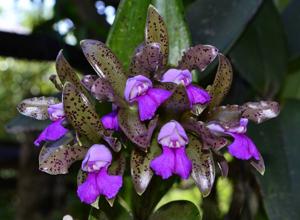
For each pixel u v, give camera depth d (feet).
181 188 2.39
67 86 1.26
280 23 2.08
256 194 1.97
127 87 1.26
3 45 2.23
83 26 2.62
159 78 1.32
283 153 1.84
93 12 2.54
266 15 2.08
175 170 1.24
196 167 1.32
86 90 1.37
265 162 1.81
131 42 1.49
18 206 3.22
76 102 1.28
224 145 1.28
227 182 2.21
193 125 1.28
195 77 1.52
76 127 1.30
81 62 2.34
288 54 2.14
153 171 1.29
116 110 1.32
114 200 1.40
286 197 1.74
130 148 1.35
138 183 1.28
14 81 5.82
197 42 1.86
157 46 1.26
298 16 2.24
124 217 1.40
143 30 1.49
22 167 3.20
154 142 1.30
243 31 1.87
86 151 1.35
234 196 2.02
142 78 1.26
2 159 3.41
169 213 1.39
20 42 2.24
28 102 1.43
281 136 1.88
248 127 1.88
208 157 1.32
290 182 1.77
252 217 1.99
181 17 1.52
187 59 1.34
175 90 1.23
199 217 1.39
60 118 1.34
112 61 1.32
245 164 1.97
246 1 1.89
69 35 2.80
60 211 3.17
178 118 1.30
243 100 2.13
